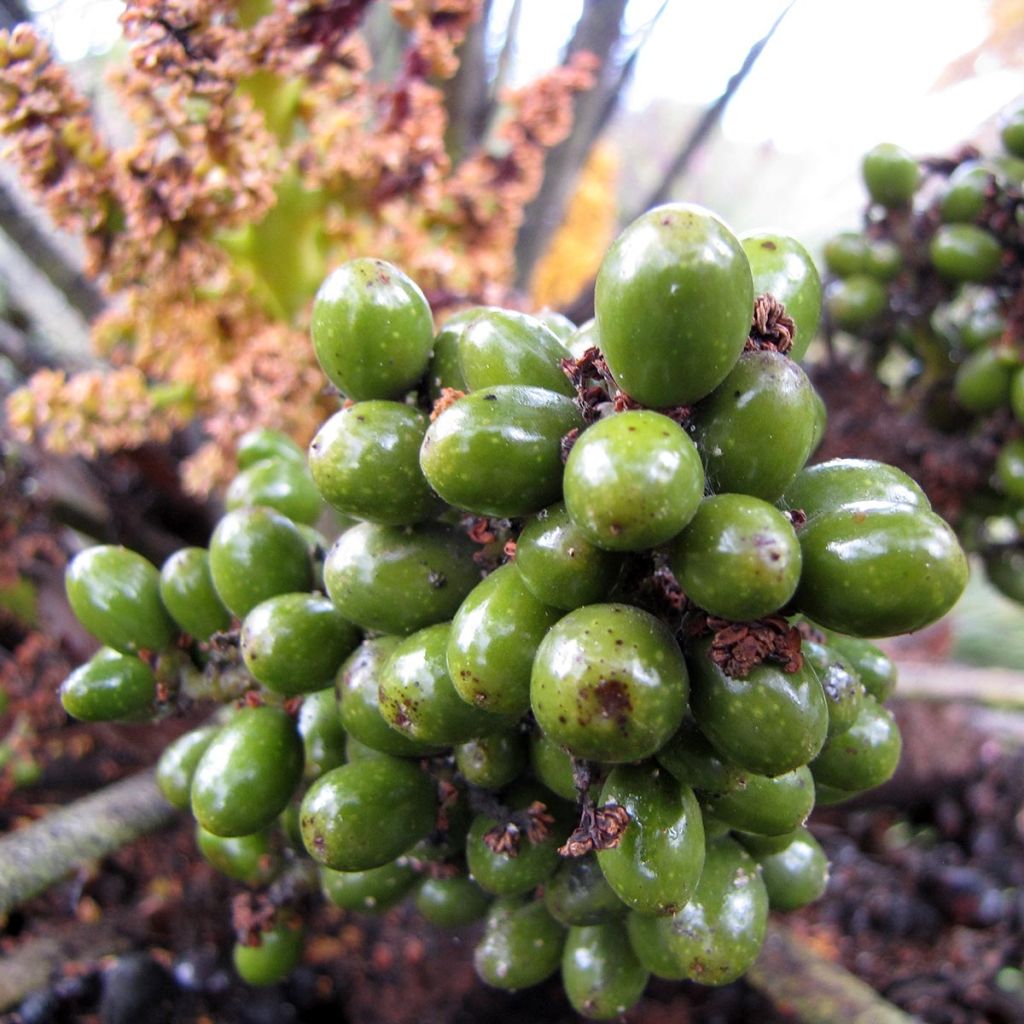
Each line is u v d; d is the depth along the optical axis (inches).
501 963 3.9
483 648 2.9
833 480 3.2
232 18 5.6
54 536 7.1
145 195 5.6
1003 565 6.3
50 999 5.3
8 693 6.3
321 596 3.7
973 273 5.6
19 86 5.3
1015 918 6.5
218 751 3.7
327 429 3.3
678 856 3.0
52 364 7.9
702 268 2.7
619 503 2.6
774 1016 5.8
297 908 4.4
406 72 6.2
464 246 7.0
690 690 3.0
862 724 3.5
